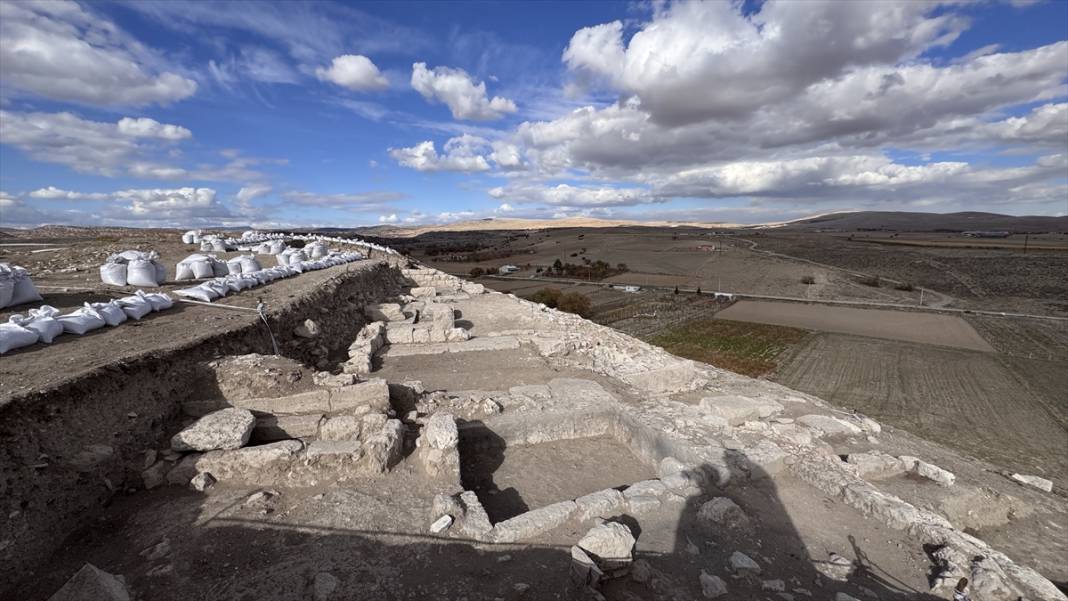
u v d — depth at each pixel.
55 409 5.11
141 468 5.65
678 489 6.03
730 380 10.69
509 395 8.83
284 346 10.16
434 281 26.55
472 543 4.89
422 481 5.96
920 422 28.61
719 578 4.68
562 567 4.64
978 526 6.28
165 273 14.73
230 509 5.26
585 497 5.66
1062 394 32.81
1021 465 23.44
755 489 6.30
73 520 4.77
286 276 16.75
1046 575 5.39
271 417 6.73
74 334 7.92
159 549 4.60
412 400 8.10
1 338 6.66
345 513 5.28
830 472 6.43
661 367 10.62
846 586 4.70
